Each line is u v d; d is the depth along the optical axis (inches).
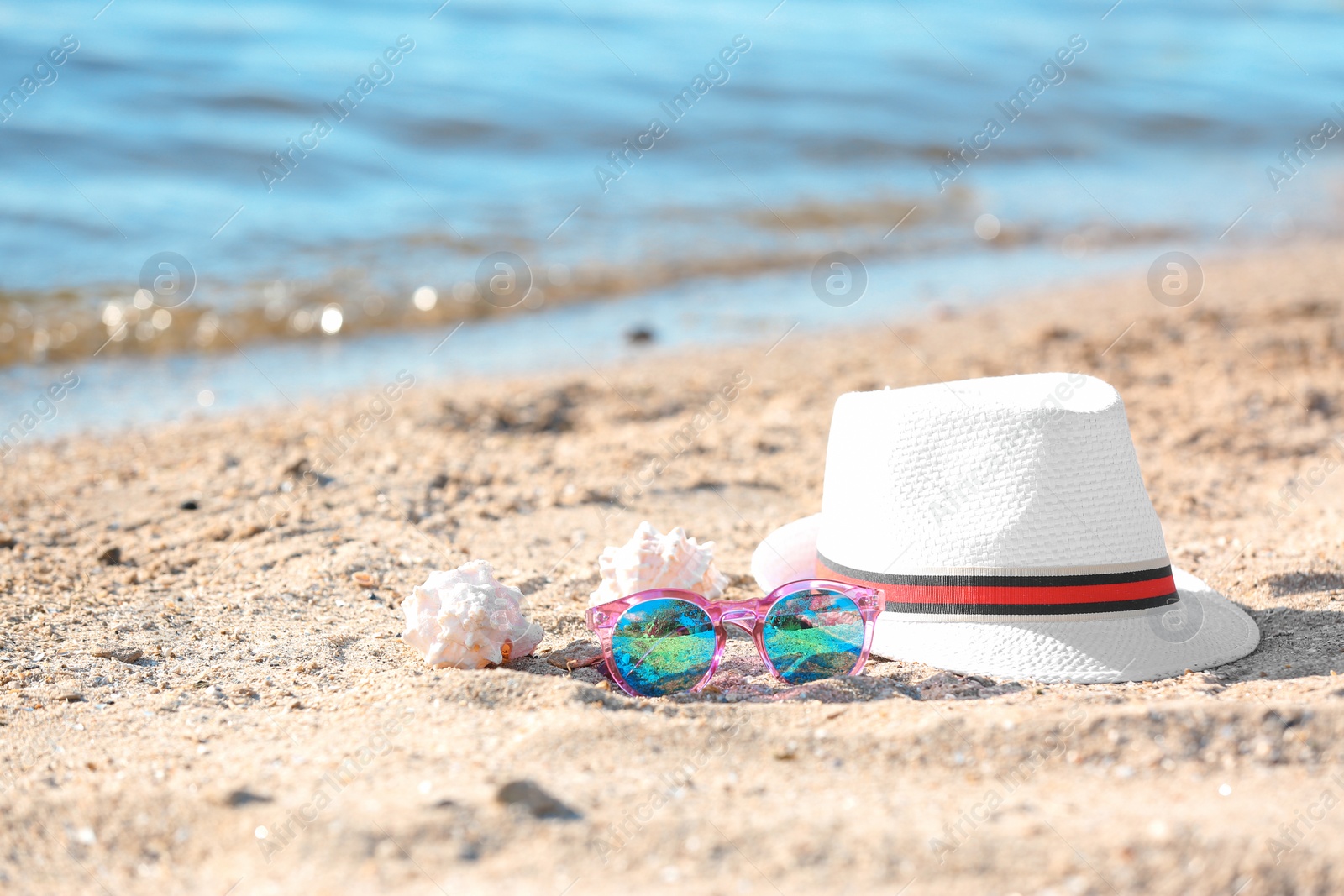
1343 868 69.6
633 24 318.0
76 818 71.7
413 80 236.5
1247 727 73.1
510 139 210.7
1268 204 210.8
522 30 295.1
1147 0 504.7
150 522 88.7
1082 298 146.9
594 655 78.6
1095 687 75.9
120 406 106.3
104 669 78.4
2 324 123.7
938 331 131.8
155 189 167.3
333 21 278.2
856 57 307.7
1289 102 307.7
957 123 251.8
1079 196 211.9
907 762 73.0
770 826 70.9
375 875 70.0
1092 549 76.4
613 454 95.6
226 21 261.6
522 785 71.5
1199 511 89.2
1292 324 124.3
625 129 222.2
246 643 79.9
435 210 174.2
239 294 138.4
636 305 145.9
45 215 152.9
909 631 76.9
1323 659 77.4
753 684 77.2
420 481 91.9
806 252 171.0
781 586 77.0
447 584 77.7
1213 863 69.8
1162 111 285.7
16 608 81.8
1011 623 76.5
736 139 225.1
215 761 73.8
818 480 93.3
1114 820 70.9
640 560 78.2
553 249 164.1
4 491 91.4
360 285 144.0
